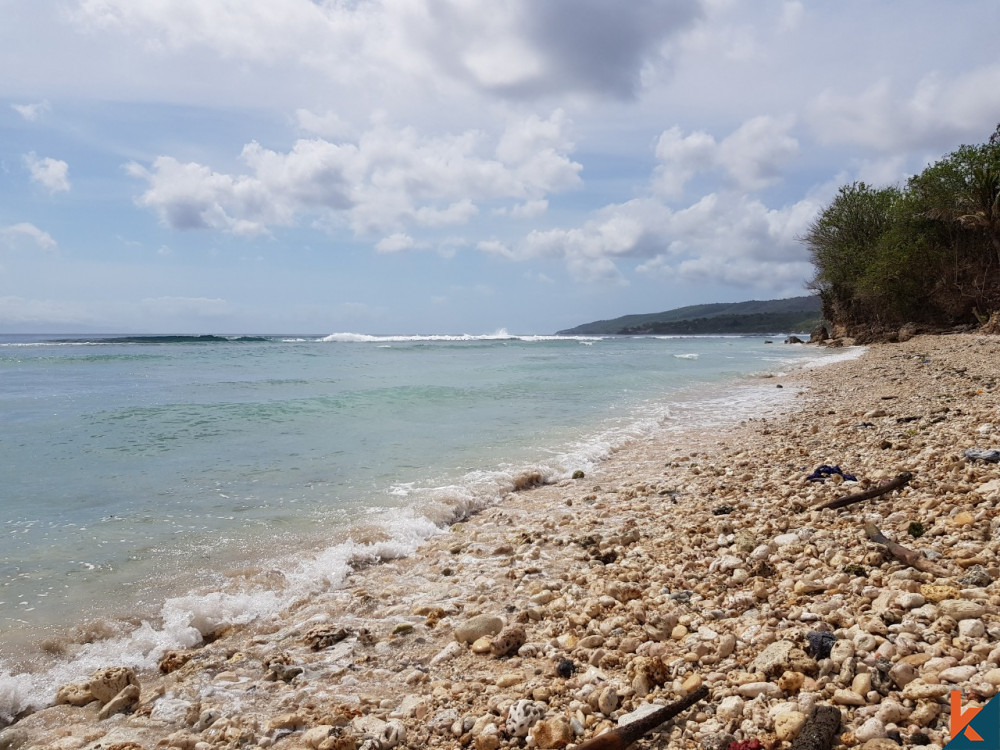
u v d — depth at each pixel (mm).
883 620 3484
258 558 5781
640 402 17172
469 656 3916
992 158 43094
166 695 3602
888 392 15812
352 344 65750
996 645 2961
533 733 2900
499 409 15555
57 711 3523
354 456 10039
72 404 15633
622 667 3553
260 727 3207
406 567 5789
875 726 2561
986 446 7465
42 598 4871
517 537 6422
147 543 6098
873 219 51906
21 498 7527
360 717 3232
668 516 6809
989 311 43625
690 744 2709
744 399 17734
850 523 5566
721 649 3498
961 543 4555
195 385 20688
